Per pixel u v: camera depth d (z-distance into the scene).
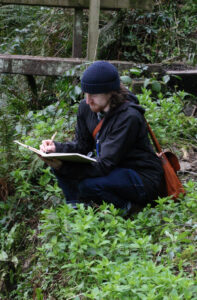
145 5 5.76
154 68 5.32
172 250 2.66
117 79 2.93
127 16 6.64
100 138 3.09
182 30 6.99
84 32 6.76
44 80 6.16
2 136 3.81
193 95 5.05
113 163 2.96
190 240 2.68
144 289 2.20
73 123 4.36
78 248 2.74
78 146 3.33
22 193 3.59
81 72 4.93
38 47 6.74
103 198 3.09
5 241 3.54
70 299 2.62
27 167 3.90
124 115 2.95
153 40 6.84
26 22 7.25
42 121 4.31
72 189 3.28
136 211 3.24
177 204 3.13
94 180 3.04
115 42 6.56
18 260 3.39
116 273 2.31
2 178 3.77
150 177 3.11
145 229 2.93
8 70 5.20
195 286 2.25
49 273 2.94
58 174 3.13
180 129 4.39
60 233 2.94
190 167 3.90
